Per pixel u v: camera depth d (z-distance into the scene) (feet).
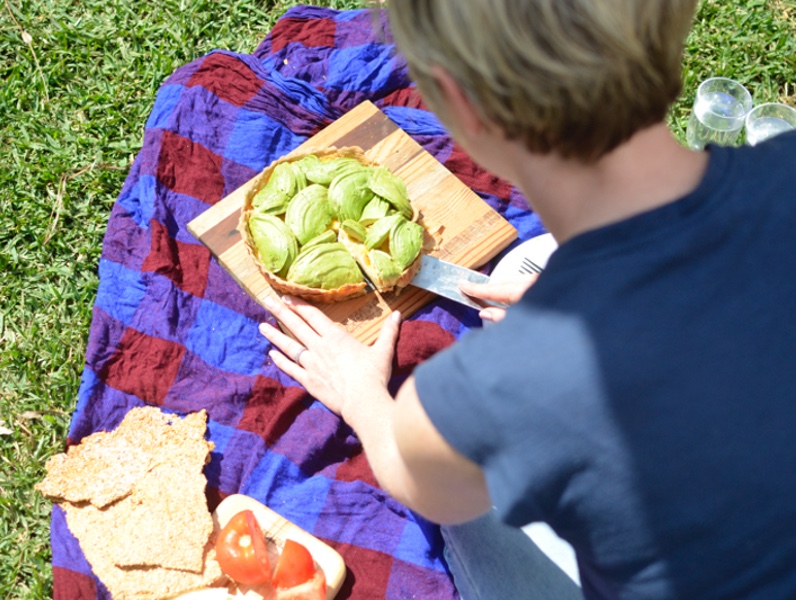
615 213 3.27
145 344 8.15
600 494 3.19
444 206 8.73
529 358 3.12
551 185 3.44
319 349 7.52
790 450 3.13
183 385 8.06
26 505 8.05
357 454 7.86
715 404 3.08
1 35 10.64
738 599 3.32
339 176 8.07
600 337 3.08
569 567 5.47
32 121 10.12
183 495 7.17
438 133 9.53
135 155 9.96
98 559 6.94
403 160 9.02
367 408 6.28
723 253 3.17
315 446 7.76
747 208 3.22
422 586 7.25
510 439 3.15
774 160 3.34
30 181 9.73
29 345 8.82
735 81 10.12
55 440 8.38
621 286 3.11
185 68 9.73
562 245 3.30
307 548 7.11
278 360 7.69
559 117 3.10
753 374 3.11
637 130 3.22
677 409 3.08
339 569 7.03
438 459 3.48
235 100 9.52
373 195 8.11
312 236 7.92
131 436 7.54
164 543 6.91
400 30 3.24
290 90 9.66
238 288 8.57
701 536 3.21
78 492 7.17
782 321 3.15
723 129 9.79
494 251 8.60
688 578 3.31
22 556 7.84
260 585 6.89
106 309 8.30
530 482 3.20
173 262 8.53
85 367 8.01
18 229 9.41
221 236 8.52
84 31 10.74
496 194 9.20
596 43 2.89
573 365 3.08
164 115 9.41
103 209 9.66
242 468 7.75
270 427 7.86
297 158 8.40
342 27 10.21
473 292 7.78
